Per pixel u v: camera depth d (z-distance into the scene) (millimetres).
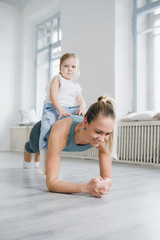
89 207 1012
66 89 1771
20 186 1458
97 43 3896
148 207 1023
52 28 5680
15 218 860
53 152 1264
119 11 3693
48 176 1274
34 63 6090
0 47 5801
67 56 1823
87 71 4027
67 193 1262
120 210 974
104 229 761
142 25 3777
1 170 2189
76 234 716
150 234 727
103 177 1331
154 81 3619
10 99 5855
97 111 1062
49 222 820
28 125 5133
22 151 5344
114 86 3619
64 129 1280
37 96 6031
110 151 1359
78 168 2395
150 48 3670
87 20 4078
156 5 3541
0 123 5719
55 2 5039
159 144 2773
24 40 5988
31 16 5770
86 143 1313
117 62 3648
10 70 5891
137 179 1771
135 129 3082
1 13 5852
